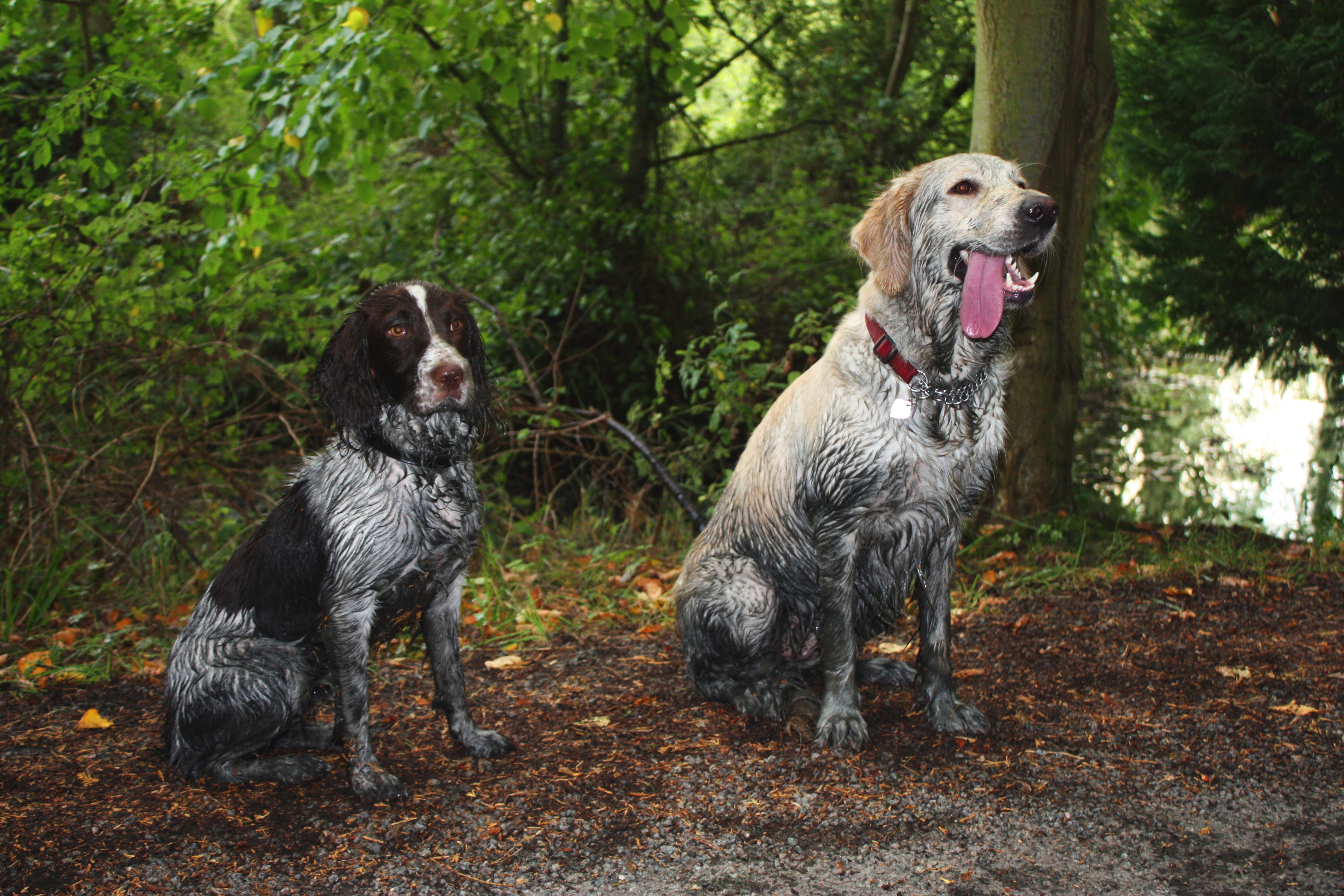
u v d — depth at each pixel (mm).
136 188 6477
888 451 3447
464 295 3451
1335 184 7043
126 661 4801
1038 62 5930
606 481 7664
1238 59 7336
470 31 7527
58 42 9102
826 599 3619
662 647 4859
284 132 6422
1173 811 3094
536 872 2812
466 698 3916
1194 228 7945
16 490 5922
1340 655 4281
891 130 11484
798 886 2729
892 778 3338
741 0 11789
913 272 3467
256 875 2795
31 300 6203
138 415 6617
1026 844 2922
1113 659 4371
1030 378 6410
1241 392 12258
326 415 3645
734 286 10148
